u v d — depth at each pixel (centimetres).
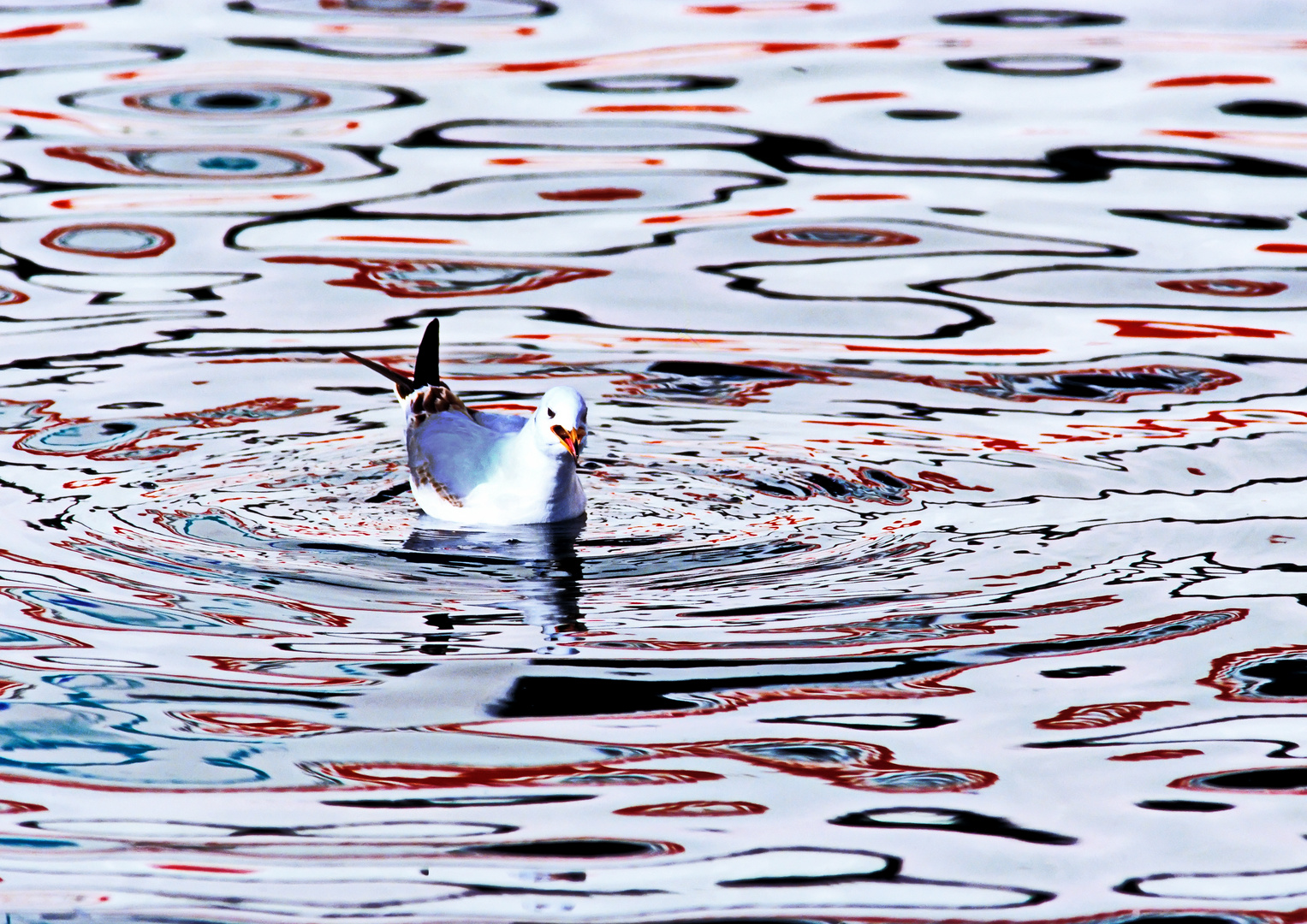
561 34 2981
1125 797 996
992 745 1063
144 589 1297
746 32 2997
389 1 3164
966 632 1227
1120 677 1152
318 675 1159
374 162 2425
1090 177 2367
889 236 2189
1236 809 984
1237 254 2109
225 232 2189
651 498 1512
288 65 2792
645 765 1041
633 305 1989
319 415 1705
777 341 1886
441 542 1412
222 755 1048
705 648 1206
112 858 936
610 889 908
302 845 952
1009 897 900
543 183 2356
